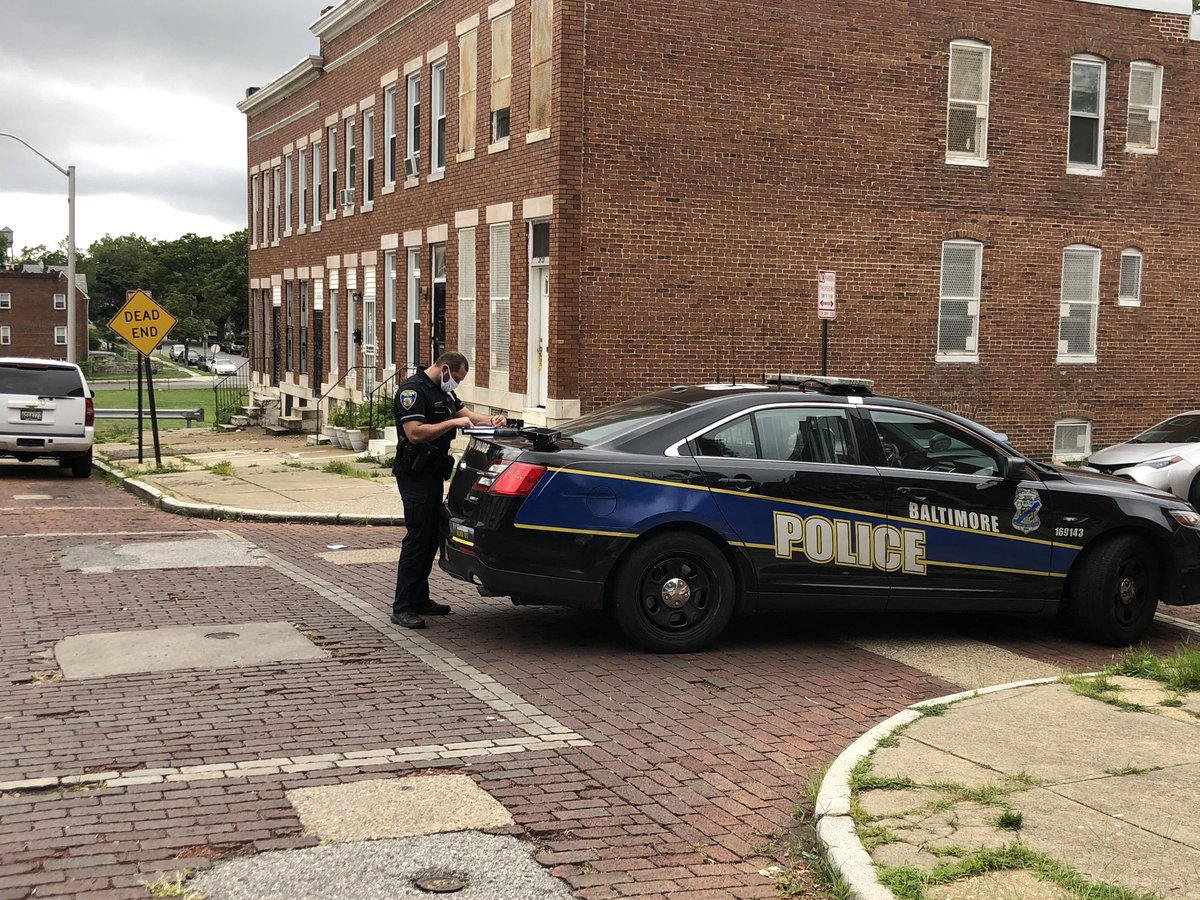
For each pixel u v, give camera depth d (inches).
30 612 358.9
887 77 773.3
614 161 704.4
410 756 237.5
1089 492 351.3
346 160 1171.9
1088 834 193.2
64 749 236.4
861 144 768.9
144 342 831.7
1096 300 861.2
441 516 352.8
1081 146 850.1
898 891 172.7
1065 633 370.0
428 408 352.8
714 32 722.2
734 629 360.8
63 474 877.8
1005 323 831.1
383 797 214.4
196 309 6043.3
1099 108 852.0
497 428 347.6
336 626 350.0
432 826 201.8
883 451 339.3
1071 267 853.8
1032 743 241.0
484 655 320.8
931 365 805.9
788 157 748.0
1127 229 864.3
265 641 327.3
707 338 732.7
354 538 532.4
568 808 213.3
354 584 416.8
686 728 262.5
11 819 200.2
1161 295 882.1
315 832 197.8
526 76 749.9
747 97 733.9
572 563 315.6
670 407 338.0
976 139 810.8
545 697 282.8
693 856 194.9
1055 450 859.4
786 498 327.3
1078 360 857.5
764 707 280.1
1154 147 869.8
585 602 319.3
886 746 239.0
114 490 754.8
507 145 778.2
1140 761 229.8
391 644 330.0
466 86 856.3
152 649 315.3
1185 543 356.2
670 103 714.2
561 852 193.8
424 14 940.6
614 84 701.3
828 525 330.0
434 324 942.4
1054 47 825.5
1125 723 255.0
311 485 698.8
